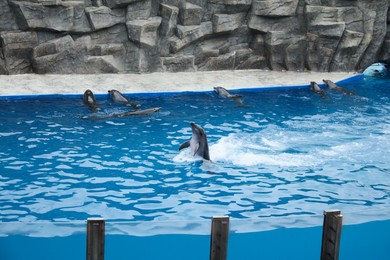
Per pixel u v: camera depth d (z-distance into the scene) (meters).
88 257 6.08
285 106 15.41
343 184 10.27
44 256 6.57
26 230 6.48
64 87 15.77
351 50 19.23
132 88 16.16
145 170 10.55
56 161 10.80
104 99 15.27
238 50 19.05
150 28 17.53
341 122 14.10
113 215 8.69
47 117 13.45
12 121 13.04
